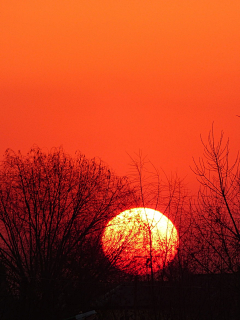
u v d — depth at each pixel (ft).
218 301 204.23
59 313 274.36
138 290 229.04
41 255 286.25
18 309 276.00
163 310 215.92
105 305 254.88
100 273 269.23
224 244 197.16
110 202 285.84
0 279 279.90
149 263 222.48
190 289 209.97
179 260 213.05
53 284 275.59
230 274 200.34
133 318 229.66
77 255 282.15
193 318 207.21
